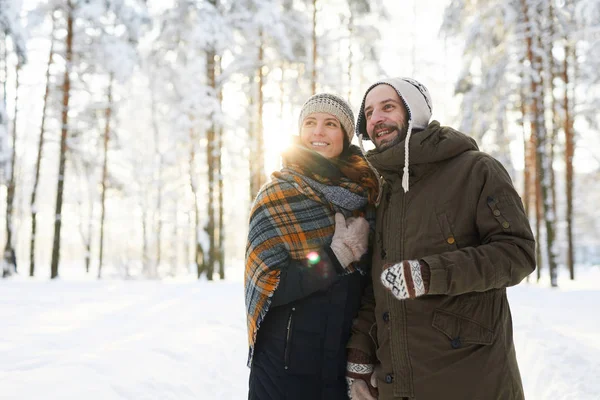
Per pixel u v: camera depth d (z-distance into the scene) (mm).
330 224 1966
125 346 4602
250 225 1999
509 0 14352
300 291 1871
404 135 1819
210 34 15297
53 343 4781
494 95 15102
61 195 16703
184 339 5098
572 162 16859
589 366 4145
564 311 7730
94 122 18188
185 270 33438
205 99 15789
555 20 14445
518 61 14734
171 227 25312
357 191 2023
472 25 15180
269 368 1920
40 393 3066
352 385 1874
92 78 17312
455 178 1661
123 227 29172
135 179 23688
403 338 1651
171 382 3650
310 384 1899
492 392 1542
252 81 17109
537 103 14891
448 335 1575
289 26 16562
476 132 15672
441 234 1636
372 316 1950
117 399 3117
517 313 7133
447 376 1560
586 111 15094
